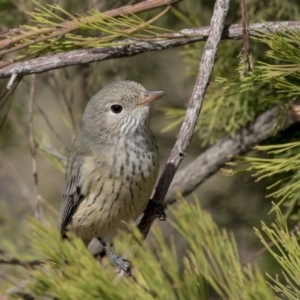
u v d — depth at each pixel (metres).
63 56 9.02
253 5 12.00
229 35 8.88
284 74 7.92
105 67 14.62
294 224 10.76
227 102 10.96
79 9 13.45
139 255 5.27
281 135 10.50
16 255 10.59
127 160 10.07
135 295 5.05
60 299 4.98
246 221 14.01
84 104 15.05
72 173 10.76
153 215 9.46
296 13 11.87
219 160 11.40
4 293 5.89
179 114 11.61
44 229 5.29
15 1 13.29
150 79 15.14
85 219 10.74
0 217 14.13
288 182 9.83
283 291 6.00
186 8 13.11
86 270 4.95
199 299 5.28
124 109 10.19
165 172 8.40
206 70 8.27
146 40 8.84
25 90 15.62
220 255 5.45
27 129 15.73
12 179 15.83
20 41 8.92
